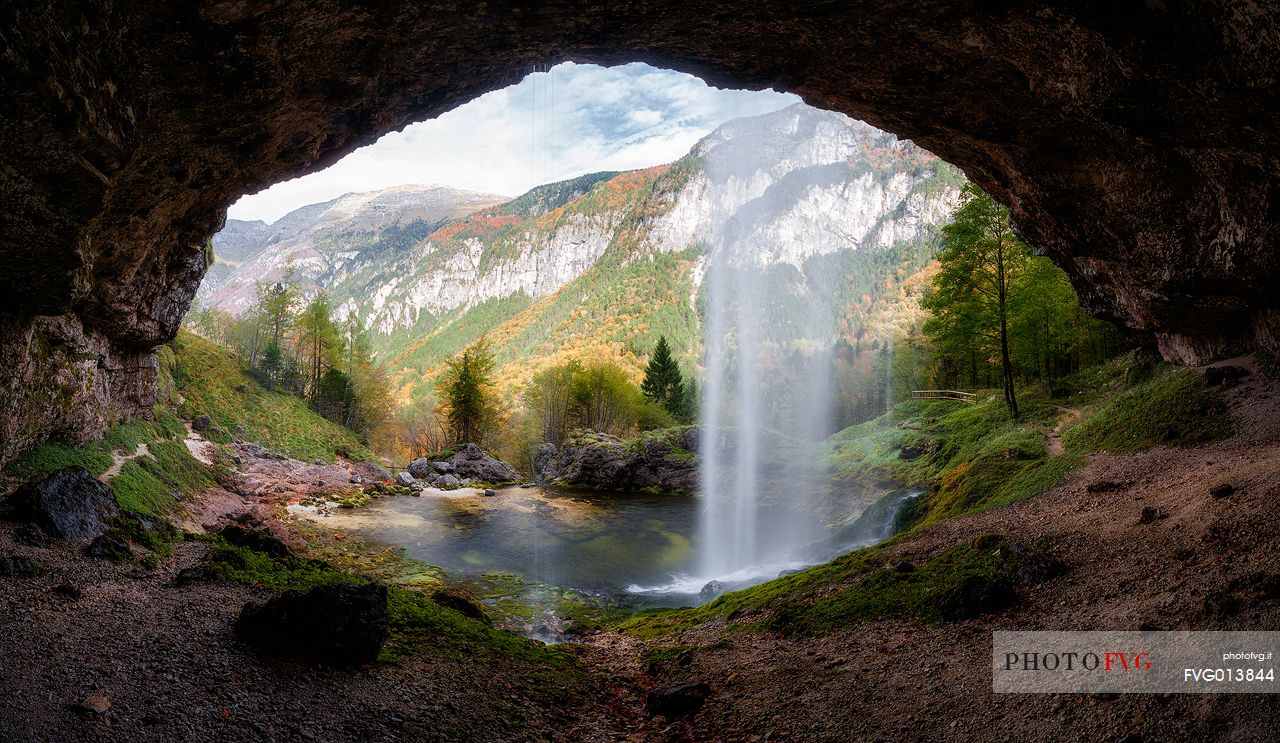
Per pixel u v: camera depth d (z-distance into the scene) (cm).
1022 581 1226
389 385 7394
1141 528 1300
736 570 2909
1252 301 1830
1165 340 2545
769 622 1470
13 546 1273
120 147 1079
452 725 945
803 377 10544
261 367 6316
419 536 3253
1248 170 1272
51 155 1015
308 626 1020
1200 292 1819
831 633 1298
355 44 1166
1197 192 1460
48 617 981
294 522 3231
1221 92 1014
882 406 8112
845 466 4197
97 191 1144
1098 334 3944
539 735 987
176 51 1014
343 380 6550
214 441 4175
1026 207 1998
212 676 891
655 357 8475
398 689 1012
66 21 845
